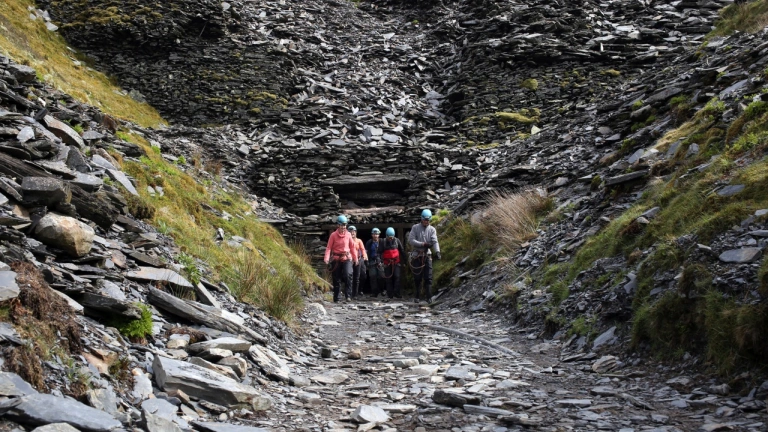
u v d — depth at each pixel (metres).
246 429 3.93
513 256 10.57
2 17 18.00
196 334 5.49
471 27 25.33
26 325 3.65
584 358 6.17
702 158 8.00
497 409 4.60
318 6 27.94
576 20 22.05
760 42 11.20
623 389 5.04
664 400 4.66
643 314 5.91
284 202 17.72
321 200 17.61
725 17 15.96
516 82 20.53
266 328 6.97
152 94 20.94
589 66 20.34
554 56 20.58
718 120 8.84
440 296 11.75
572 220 10.08
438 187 17.64
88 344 4.13
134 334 4.83
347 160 18.36
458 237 13.38
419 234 11.67
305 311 9.42
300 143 19.28
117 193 7.19
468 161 18.12
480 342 7.49
